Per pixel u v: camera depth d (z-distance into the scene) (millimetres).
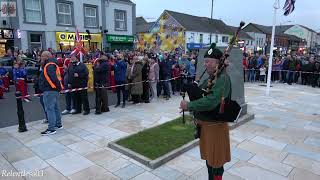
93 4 20812
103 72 7531
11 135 5746
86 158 4602
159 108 8320
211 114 2877
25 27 17359
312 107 8609
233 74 6645
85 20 20516
